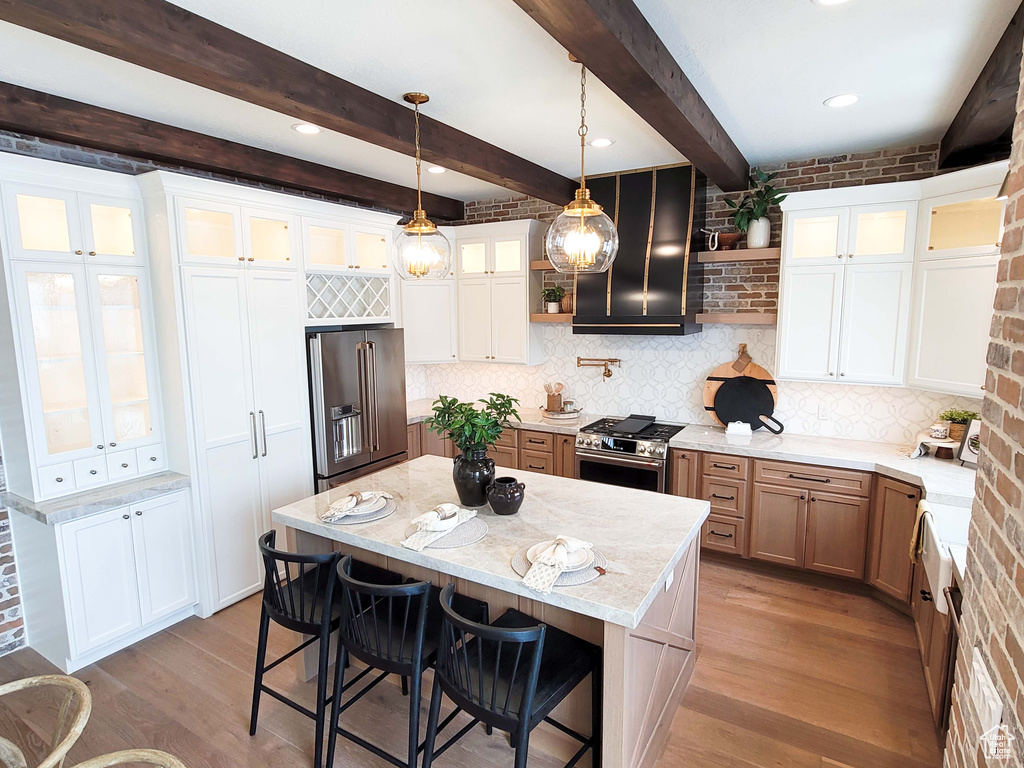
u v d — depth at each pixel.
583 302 4.58
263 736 2.50
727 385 4.46
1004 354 1.35
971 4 1.94
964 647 1.62
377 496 2.81
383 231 4.61
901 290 3.51
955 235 3.24
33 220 2.86
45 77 2.46
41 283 2.91
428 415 5.29
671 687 2.54
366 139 2.82
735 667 2.94
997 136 2.94
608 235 2.47
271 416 3.76
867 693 2.73
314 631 2.30
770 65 2.43
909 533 3.26
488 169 3.55
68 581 2.91
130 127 2.95
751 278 4.31
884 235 3.61
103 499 3.00
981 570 1.47
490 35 2.14
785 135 3.42
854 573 3.63
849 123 3.20
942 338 3.28
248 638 3.26
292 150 3.62
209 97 2.70
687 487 4.14
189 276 3.26
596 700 2.16
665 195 4.22
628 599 1.91
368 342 4.34
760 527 3.90
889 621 3.37
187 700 2.74
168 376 3.34
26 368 2.85
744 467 3.90
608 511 2.71
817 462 3.64
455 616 1.82
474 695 1.90
